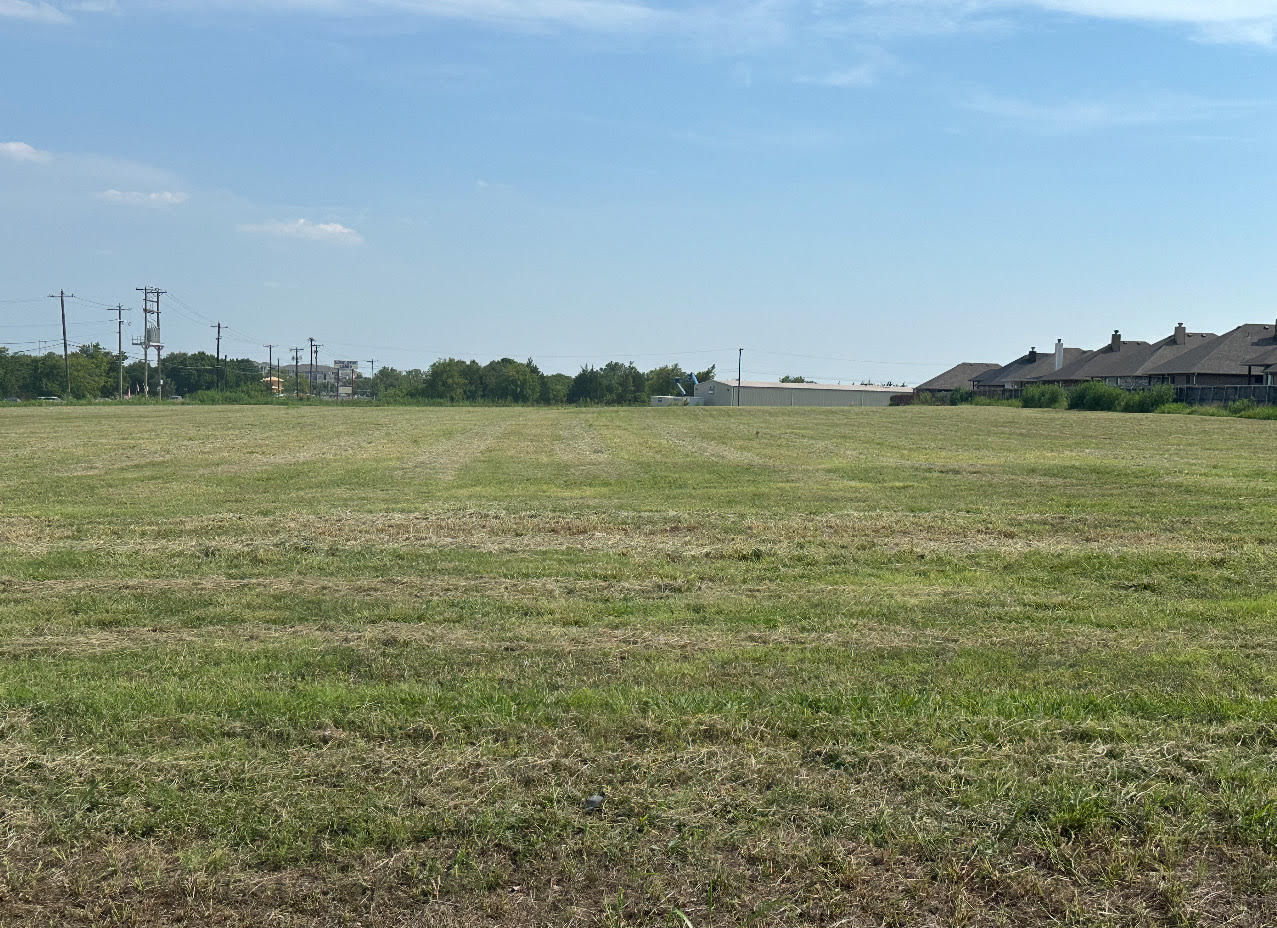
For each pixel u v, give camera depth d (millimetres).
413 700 6402
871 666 7168
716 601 9320
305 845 4684
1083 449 28547
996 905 4277
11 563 11320
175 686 6715
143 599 9469
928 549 12086
